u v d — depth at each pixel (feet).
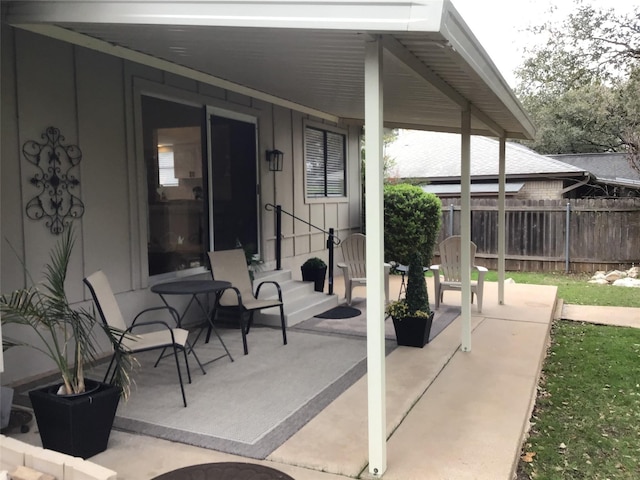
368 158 9.10
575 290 32.09
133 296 17.24
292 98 21.49
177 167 19.21
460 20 8.75
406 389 13.37
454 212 43.47
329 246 24.97
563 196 49.90
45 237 14.39
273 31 9.64
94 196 15.81
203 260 20.72
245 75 16.31
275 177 25.38
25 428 10.93
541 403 14.17
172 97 18.70
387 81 14.38
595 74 47.32
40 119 14.20
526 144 73.77
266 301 18.21
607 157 68.90
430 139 63.77
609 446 11.68
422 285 17.31
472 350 17.10
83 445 9.71
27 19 10.65
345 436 10.68
